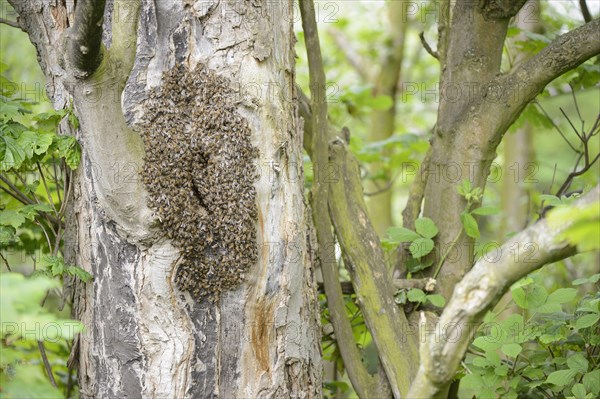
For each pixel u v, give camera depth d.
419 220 4.45
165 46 3.57
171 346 3.49
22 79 8.53
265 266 3.55
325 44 10.97
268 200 3.56
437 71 11.33
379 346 4.29
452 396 4.75
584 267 7.34
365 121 10.73
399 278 4.67
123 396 3.56
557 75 4.36
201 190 3.45
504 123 4.50
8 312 2.20
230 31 3.57
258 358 3.58
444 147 4.65
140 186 3.34
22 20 4.00
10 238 3.90
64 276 4.07
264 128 3.58
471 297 2.76
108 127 3.24
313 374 3.86
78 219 3.86
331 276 4.48
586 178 7.62
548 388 4.23
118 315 3.54
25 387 2.47
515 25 5.45
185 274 3.46
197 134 3.47
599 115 5.19
